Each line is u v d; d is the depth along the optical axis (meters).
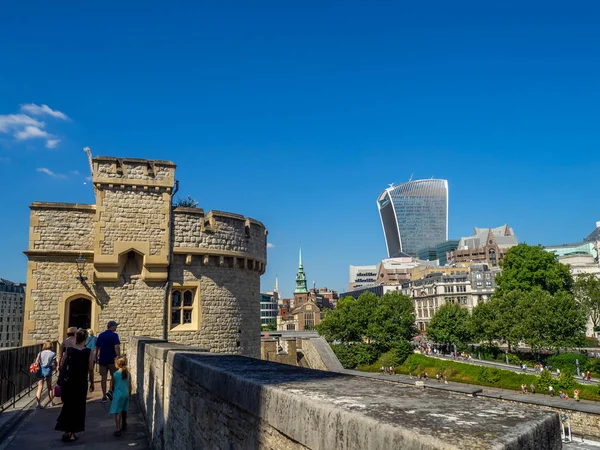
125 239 22.66
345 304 92.38
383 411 3.19
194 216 24.31
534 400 47.41
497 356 76.31
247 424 5.06
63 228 22.27
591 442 38.22
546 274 73.31
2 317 127.94
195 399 7.23
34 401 14.27
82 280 22.02
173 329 23.25
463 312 88.19
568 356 63.25
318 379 4.96
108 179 22.69
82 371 10.37
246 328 26.19
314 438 3.54
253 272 27.62
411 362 80.50
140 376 13.70
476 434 2.60
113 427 11.52
